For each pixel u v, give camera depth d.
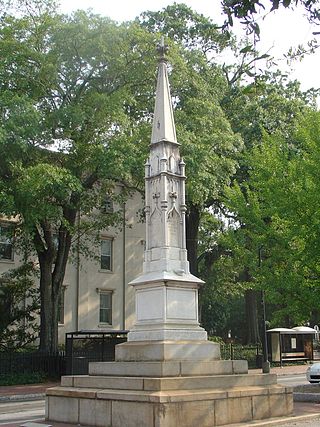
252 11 6.90
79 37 27.81
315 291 18.58
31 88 28.30
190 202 34.44
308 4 6.96
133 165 26.91
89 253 35.41
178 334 12.41
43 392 24.78
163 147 14.10
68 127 27.50
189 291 13.08
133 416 10.47
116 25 28.53
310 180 18.75
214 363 12.07
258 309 54.22
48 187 25.48
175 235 13.61
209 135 30.50
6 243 38.16
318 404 15.33
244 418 11.41
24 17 28.97
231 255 44.59
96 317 42.16
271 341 39.47
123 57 28.86
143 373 11.51
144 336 12.55
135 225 45.56
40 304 33.16
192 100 31.05
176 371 11.40
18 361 29.69
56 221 29.38
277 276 19.02
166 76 15.05
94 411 11.23
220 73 36.88
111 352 30.44
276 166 19.75
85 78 29.41
